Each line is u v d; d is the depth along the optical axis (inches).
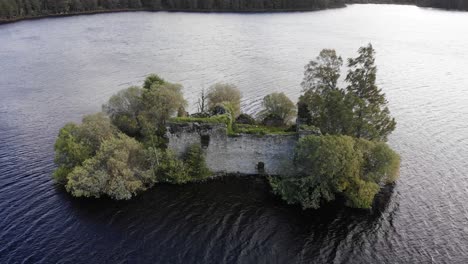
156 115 2854.3
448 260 2153.1
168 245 2225.6
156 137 2812.5
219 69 5718.5
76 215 2447.1
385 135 2940.5
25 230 2306.8
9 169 2967.5
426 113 4207.7
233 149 2773.1
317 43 7677.2
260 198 2645.2
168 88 3085.6
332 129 2783.0
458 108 4352.9
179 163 2770.7
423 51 7185.0
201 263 2107.5
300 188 2596.0
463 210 2583.7
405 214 2527.1
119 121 2987.2
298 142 2532.0
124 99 3046.3
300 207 2568.9
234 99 3410.4
